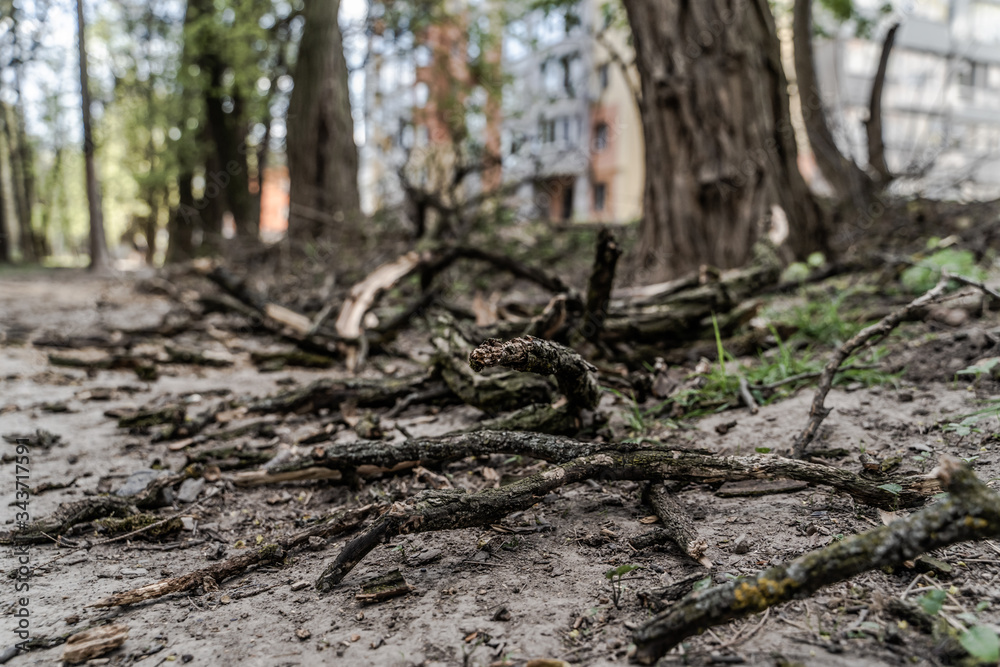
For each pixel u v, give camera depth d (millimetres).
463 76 18109
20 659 1712
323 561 2176
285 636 1749
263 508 2697
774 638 1575
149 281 12148
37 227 36375
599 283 3848
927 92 23172
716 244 7258
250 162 21609
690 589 1780
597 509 2391
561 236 11703
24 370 5504
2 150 30156
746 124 7219
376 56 18453
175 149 19500
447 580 1990
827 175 10273
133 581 2137
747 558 1946
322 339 5633
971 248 6320
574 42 17953
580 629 1685
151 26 22469
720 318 4645
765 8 7316
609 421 3309
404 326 5828
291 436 3609
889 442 2715
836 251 7707
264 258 13133
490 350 2078
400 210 11734
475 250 5711
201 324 7527
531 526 2299
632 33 7793
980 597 1654
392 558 2156
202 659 1669
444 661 1599
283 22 17953
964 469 1434
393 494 2611
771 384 3479
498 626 1725
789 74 13750
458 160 11406
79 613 1926
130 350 6188
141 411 3943
